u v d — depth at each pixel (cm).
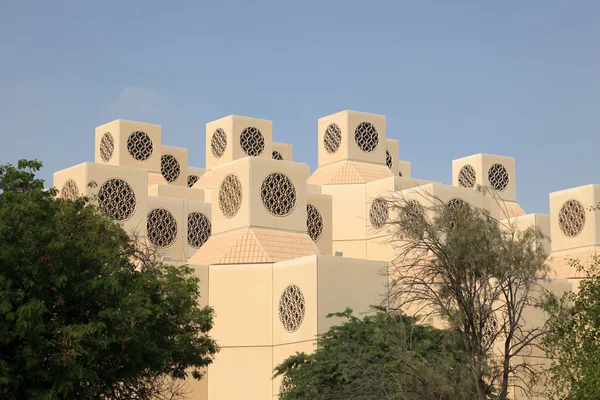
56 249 3572
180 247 7938
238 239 6675
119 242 4634
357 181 8394
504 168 9788
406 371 3947
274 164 6900
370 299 6212
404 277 3991
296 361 5053
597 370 3856
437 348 4469
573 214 7731
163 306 4400
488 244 3834
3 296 3347
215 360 6400
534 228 4047
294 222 6925
